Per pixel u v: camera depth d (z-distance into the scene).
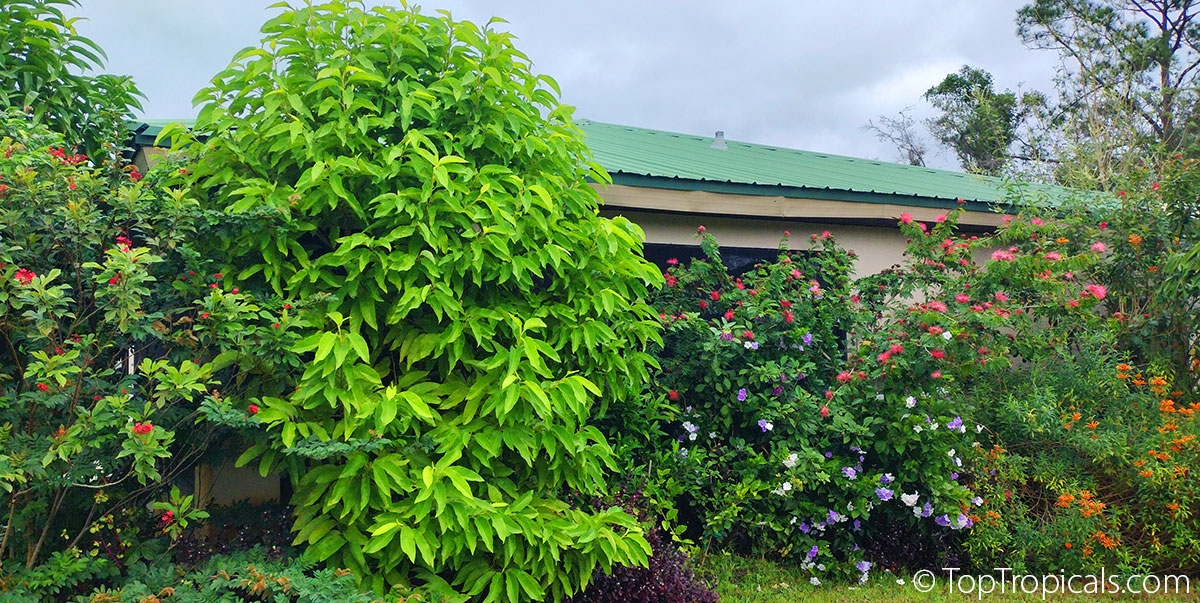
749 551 5.46
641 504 4.81
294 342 3.72
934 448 5.38
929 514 5.34
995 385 6.54
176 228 3.70
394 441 3.73
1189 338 7.11
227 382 4.05
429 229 3.84
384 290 3.78
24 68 4.44
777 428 5.46
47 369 3.20
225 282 3.91
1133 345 7.16
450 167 3.87
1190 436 5.50
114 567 3.71
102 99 4.75
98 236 3.58
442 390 4.04
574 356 4.31
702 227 6.04
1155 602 5.03
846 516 5.32
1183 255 6.34
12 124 3.74
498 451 3.87
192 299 3.90
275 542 4.16
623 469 5.13
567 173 4.46
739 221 6.65
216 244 3.97
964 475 5.74
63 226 3.55
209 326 3.66
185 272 3.87
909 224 6.56
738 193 6.21
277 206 3.78
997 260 6.25
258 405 3.72
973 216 7.43
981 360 5.81
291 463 3.81
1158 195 7.30
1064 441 5.86
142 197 3.68
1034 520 5.63
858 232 7.21
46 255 3.65
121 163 4.24
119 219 3.66
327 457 3.79
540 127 4.48
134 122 4.97
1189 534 5.34
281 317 3.79
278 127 3.77
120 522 4.04
